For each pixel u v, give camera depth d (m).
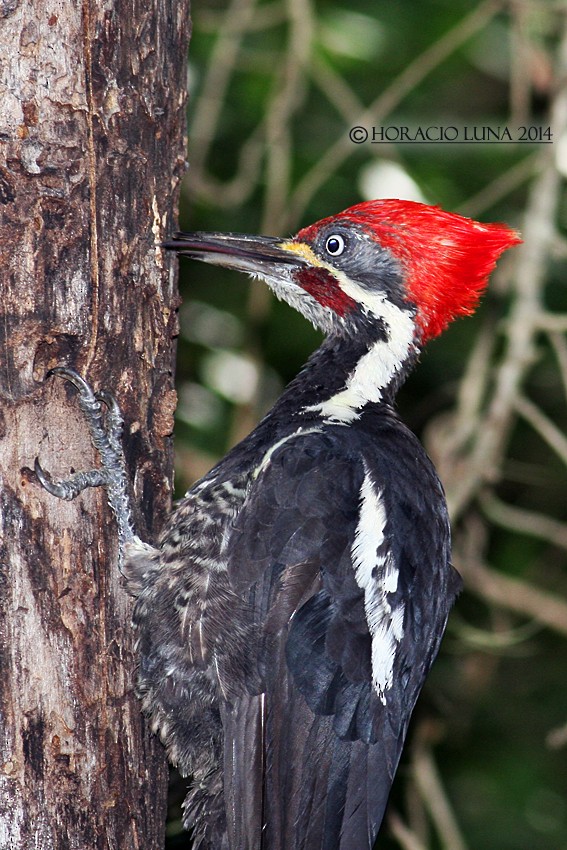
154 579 8.30
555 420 16.62
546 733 16.23
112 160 7.91
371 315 10.09
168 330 8.52
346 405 9.73
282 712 8.20
